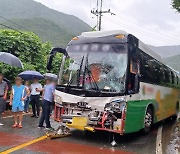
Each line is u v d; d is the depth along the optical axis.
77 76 8.65
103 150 7.62
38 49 17.62
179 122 16.25
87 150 7.46
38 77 12.47
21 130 9.29
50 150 7.14
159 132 11.55
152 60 11.14
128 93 8.20
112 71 8.31
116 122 8.03
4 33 15.97
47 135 8.69
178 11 11.90
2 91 9.84
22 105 9.66
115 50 8.48
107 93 8.14
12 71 14.64
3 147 7.03
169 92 14.51
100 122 8.09
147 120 10.55
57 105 8.93
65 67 9.07
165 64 13.91
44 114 9.88
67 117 8.48
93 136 9.31
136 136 10.14
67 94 8.64
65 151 7.16
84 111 8.34
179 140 10.12
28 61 16.61
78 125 8.27
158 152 7.87
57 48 9.41
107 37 8.78
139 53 9.26
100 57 8.59
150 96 10.58
